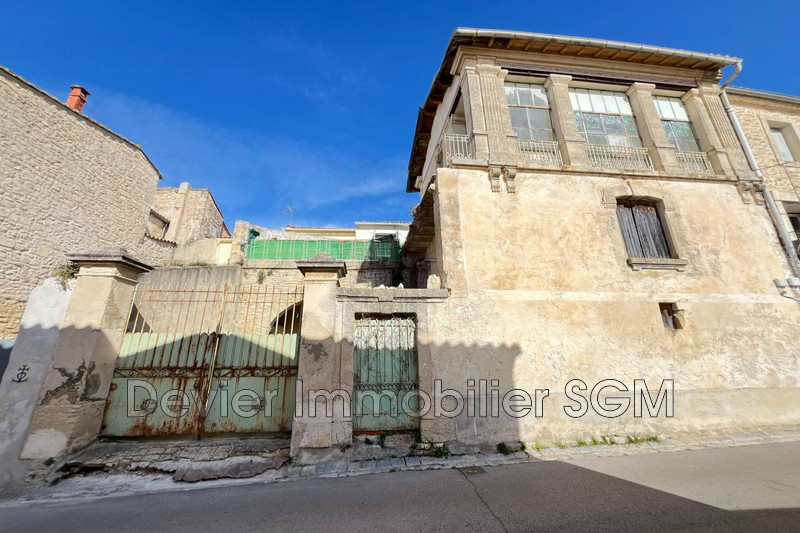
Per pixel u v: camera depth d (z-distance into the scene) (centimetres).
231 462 499
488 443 569
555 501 376
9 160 1048
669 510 346
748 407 660
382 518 348
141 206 1551
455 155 801
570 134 838
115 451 503
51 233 1155
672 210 793
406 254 1424
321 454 520
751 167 874
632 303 696
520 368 620
